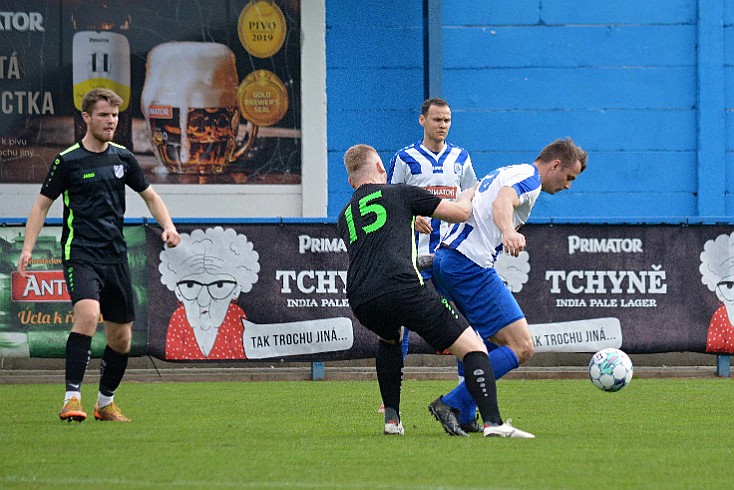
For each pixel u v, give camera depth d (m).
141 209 40.34
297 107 41.03
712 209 41.31
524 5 41.06
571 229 33.62
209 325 33.06
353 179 20.27
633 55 41.31
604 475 16.03
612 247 33.72
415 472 16.22
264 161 41.00
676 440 20.16
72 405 22.77
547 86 41.22
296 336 33.31
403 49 41.12
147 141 40.62
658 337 33.84
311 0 40.75
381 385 20.86
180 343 32.94
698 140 41.31
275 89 40.97
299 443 19.61
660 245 33.84
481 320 20.88
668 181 41.41
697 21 41.28
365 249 19.53
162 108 40.66
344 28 40.91
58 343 32.62
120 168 22.94
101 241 22.75
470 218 21.00
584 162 21.12
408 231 19.53
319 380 34.34
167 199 40.69
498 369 20.58
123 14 40.59
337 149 41.06
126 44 40.59
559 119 41.28
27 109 40.38
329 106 40.97
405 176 28.66
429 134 28.64
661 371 35.34
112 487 14.93
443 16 40.97
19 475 16.00
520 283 33.50
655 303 33.88
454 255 21.02
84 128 40.66
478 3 40.97
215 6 40.75
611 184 41.34
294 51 40.97
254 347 33.19
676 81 41.41
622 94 41.34
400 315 19.41
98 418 23.70
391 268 19.28
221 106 40.84
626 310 33.78
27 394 30.17
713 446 19.33
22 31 40.31
